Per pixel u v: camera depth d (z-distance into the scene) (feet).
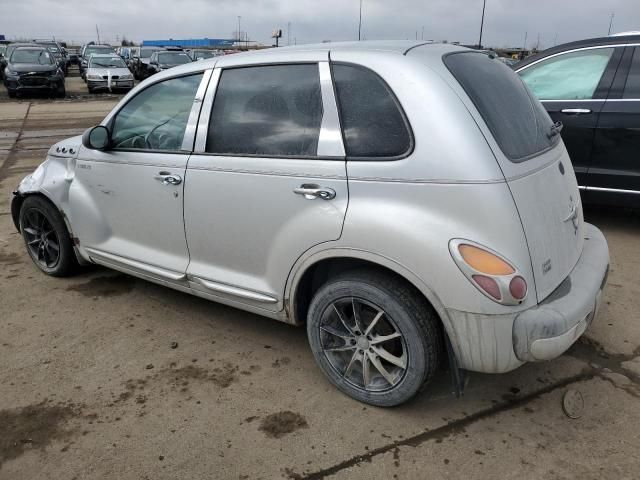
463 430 8.89
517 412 9.32
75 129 42.34
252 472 8.11
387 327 8.89
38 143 36.60
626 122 16.26
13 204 14.92
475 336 7.95
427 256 7.91
